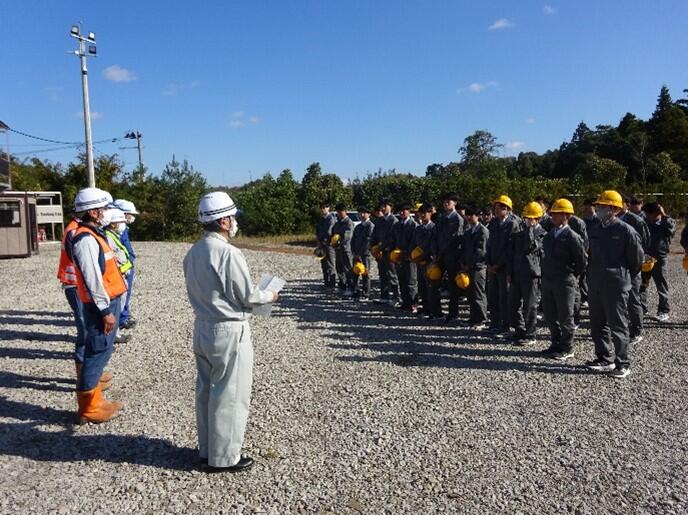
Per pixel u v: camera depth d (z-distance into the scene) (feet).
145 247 76.48
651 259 24.44
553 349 21.95
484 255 26.55
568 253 21.01
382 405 16.79
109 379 18.44
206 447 12.79
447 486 12.09
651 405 16.84
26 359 21.57
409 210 32.65
